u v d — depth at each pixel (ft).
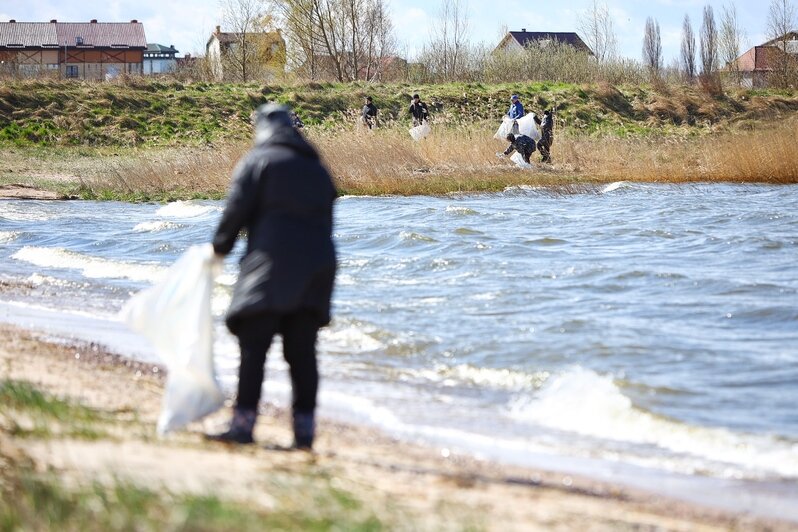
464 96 386.11
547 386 67.82
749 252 131.44
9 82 358.64
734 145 260.01
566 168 257.14
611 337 80.38
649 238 145.69
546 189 224.53
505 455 53.01
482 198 212.23
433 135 264.52
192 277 51.98
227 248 49.98
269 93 382.83
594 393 64.54
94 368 69.77
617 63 478.18
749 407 63.16
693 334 82.69
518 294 98.89
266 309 47.78
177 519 32.14
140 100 360.07
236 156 237.45
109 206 204.23
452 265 117.29
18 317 91.81
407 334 82.12
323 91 389.80
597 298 97.81
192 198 215.72
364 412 61.67
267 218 48.49
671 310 92.02
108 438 46.01
